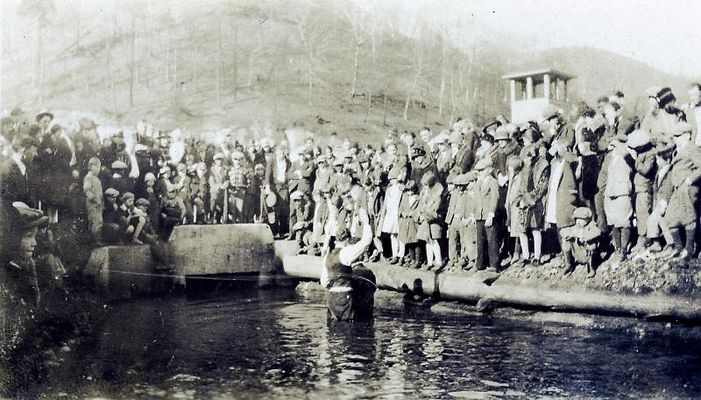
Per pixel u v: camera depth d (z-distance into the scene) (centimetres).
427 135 1095
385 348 800
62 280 1088
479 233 998
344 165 1166
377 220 1137
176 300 1128
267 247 1245
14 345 920
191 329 918
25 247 1080
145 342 866
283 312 1012
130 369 773
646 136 885
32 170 1132
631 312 855
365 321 941
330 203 1169
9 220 1088
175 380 713
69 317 1019
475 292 984
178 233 1202
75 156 1162
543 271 939
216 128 1231
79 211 1138
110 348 859
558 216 923
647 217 875
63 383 780
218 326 932
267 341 843
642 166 877
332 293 943
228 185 1244
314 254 1208
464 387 668
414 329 886
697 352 765
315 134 1193
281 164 1230
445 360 748
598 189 909
